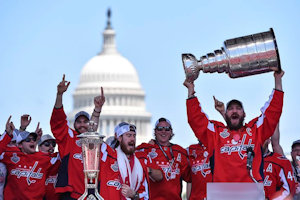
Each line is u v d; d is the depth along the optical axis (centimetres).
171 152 3075
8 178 2977
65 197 2508
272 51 2361
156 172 2970
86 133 2272
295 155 3033
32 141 2991
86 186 2272
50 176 3122
